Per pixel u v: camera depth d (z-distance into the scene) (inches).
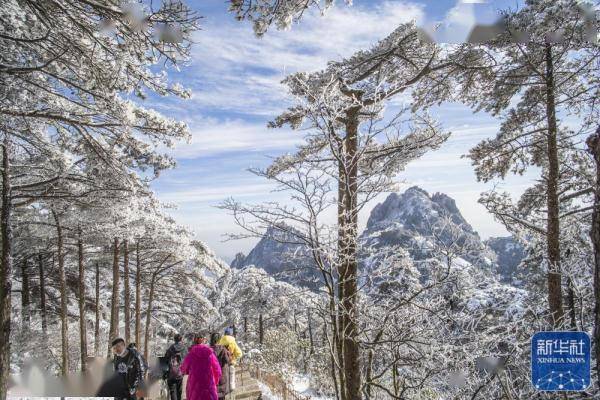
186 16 268.7
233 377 399.9
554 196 428.5
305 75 354.3
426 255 237.8
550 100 432.5
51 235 755.4
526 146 478.3
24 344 677.3
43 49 336.5
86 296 1141.1
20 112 358.0
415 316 240.8
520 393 238.4
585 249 410.3
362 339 240.4
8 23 306.2
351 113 285.6
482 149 494.9
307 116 223.6
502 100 470.3
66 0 285.1
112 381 313.1
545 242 479.2
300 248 213.0
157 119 407.5
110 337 837.2
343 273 226.4
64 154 451.2
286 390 548.1
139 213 704.4
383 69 393.1
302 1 214.5
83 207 553.6
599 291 142.9
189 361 294.8
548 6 350.3
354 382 254.8
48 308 1059.3
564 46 379.2
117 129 408.8
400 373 271.7
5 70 314.0
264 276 234.4
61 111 385.7
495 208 494.9
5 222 293.0
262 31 219.6
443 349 231.3
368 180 226.2
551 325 293.4
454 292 238.4
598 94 418.9
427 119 243.4
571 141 467.5
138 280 1069.8
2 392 261.0
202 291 1464.1
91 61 323.6
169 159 494.9
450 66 406.9
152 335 1435.8
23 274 929.5
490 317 262.4
